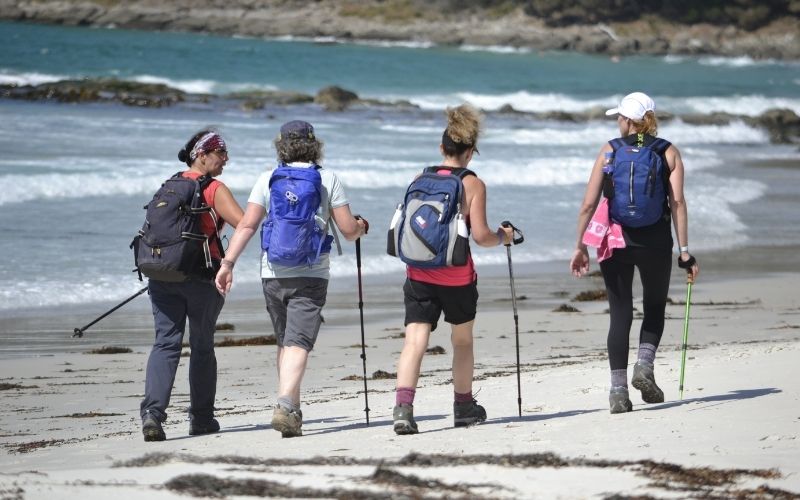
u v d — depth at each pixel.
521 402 28.22
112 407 36.19
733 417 22.88
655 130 24.95
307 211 24.22
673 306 60.81
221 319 57.53
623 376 24.80
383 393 36.03
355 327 55.47
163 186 25.50
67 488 16.09
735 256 81.81
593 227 24.75
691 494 15.55
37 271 64.81
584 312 60.25
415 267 23.23
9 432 30.67
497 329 54.25
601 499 15.20
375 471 17.05
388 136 149.00
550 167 117.25
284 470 18.00
